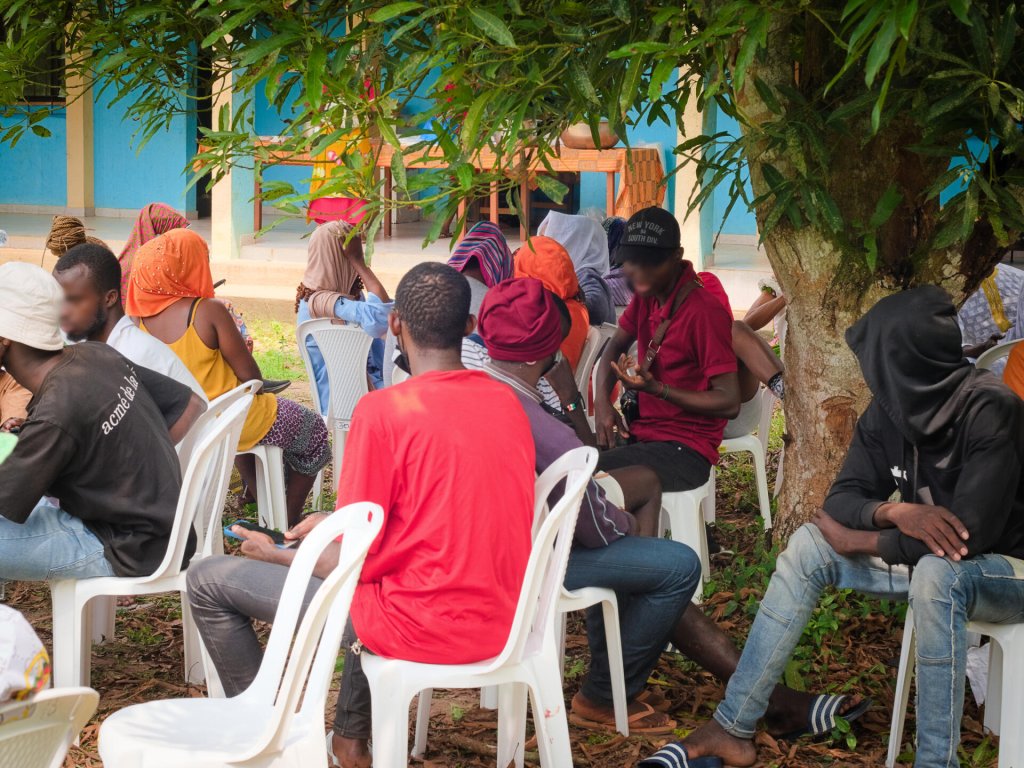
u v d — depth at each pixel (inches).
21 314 145.1
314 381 271.0
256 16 149.0
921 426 138.7
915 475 142.9
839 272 189.6
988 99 125.7
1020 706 137.1
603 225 308.7
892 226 187.6
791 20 168.6
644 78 164.2
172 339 214.8
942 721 133.0
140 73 165.2
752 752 146.9
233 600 139.4
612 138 422.9
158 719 116.6
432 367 133.2
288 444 231.0
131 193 648.4
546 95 144.1
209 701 120.6
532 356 149.7
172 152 639.1
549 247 228.7
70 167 642.8
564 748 132.8
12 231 578.9
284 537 146.7
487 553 126.5
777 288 261.0
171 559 151.9
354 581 114.3
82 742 153.8
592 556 151.3
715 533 232.4
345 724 143.8
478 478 126.4
